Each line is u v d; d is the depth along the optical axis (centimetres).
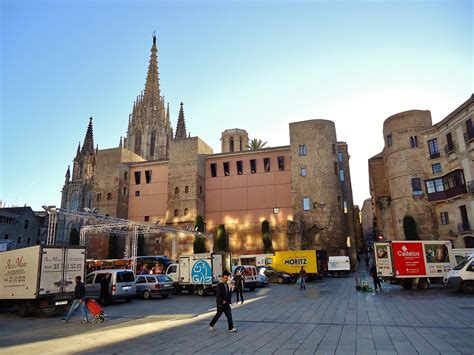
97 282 2109
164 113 10162
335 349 827
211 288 2409
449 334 953
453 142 3603
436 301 1648
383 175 5084
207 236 4628
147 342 941
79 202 9056
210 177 5081
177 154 5097
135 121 9712
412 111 4147
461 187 3381
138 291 2316
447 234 3653
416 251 2342
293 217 4509
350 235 4859
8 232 6562
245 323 1220
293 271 3434
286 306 1659
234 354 800
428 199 3800
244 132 7356
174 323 1256
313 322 1209
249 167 4931
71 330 1176
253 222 4684
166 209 5050
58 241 7662
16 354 830
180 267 2577
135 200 5306
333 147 4816
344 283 2973
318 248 4312
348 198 5025
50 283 1582
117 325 1248
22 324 1370
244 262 3972
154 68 10469
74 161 9631
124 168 5369
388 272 2319
